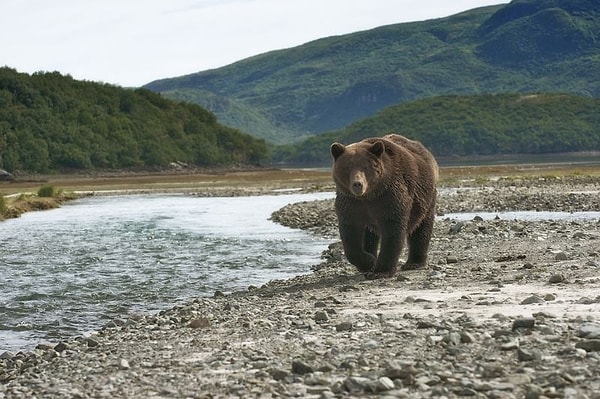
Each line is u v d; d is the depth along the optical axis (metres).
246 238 30.98
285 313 12.70
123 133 164.12
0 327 15.71
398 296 13.55
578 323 9.67
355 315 11.73
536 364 8.02
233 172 149.75
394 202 15.33
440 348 9.02
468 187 60.19
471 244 22.41
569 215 34.38
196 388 8.29
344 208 15.59
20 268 24.11
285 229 34.47
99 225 39.84
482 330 9.63
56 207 57.31
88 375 9.47
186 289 19.48
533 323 9.45
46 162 146.25
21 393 8.89
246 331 11.30
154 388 8.45
